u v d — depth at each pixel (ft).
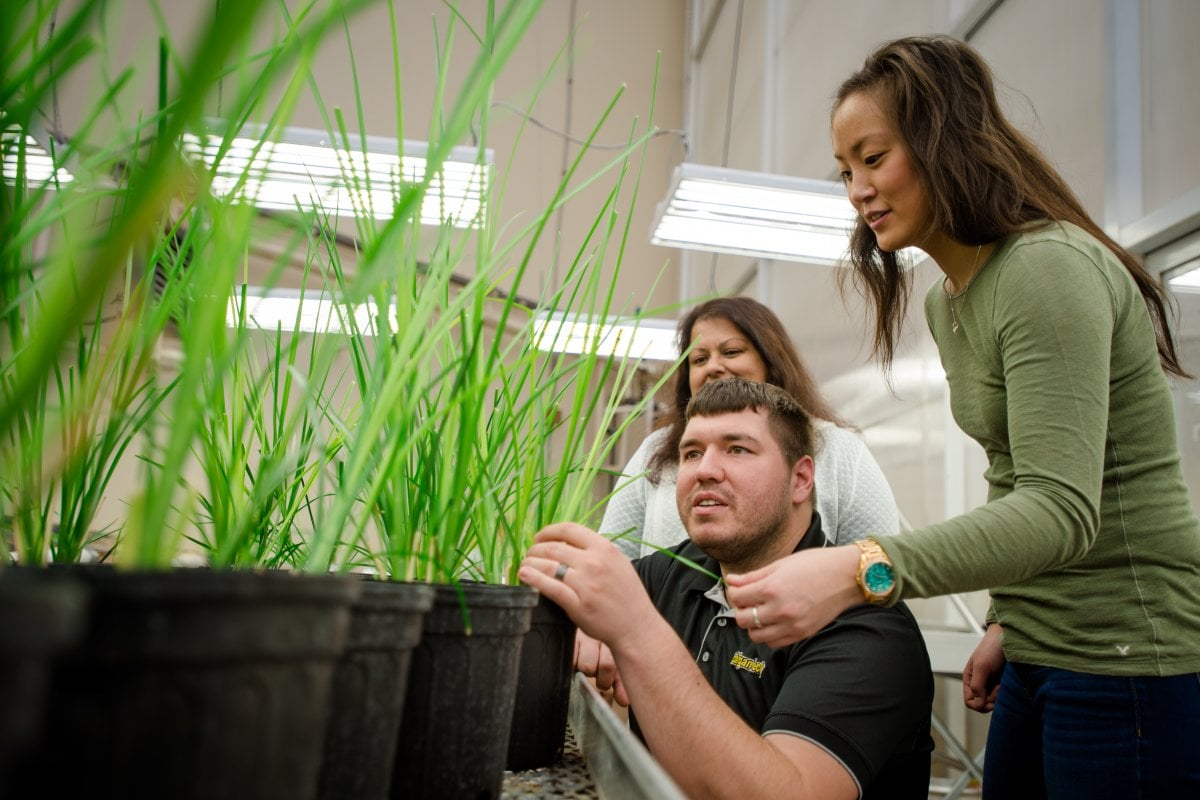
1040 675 2.46
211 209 1.09
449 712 1.28
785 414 2.95
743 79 13.02
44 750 0.62
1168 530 2.25
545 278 1.91
